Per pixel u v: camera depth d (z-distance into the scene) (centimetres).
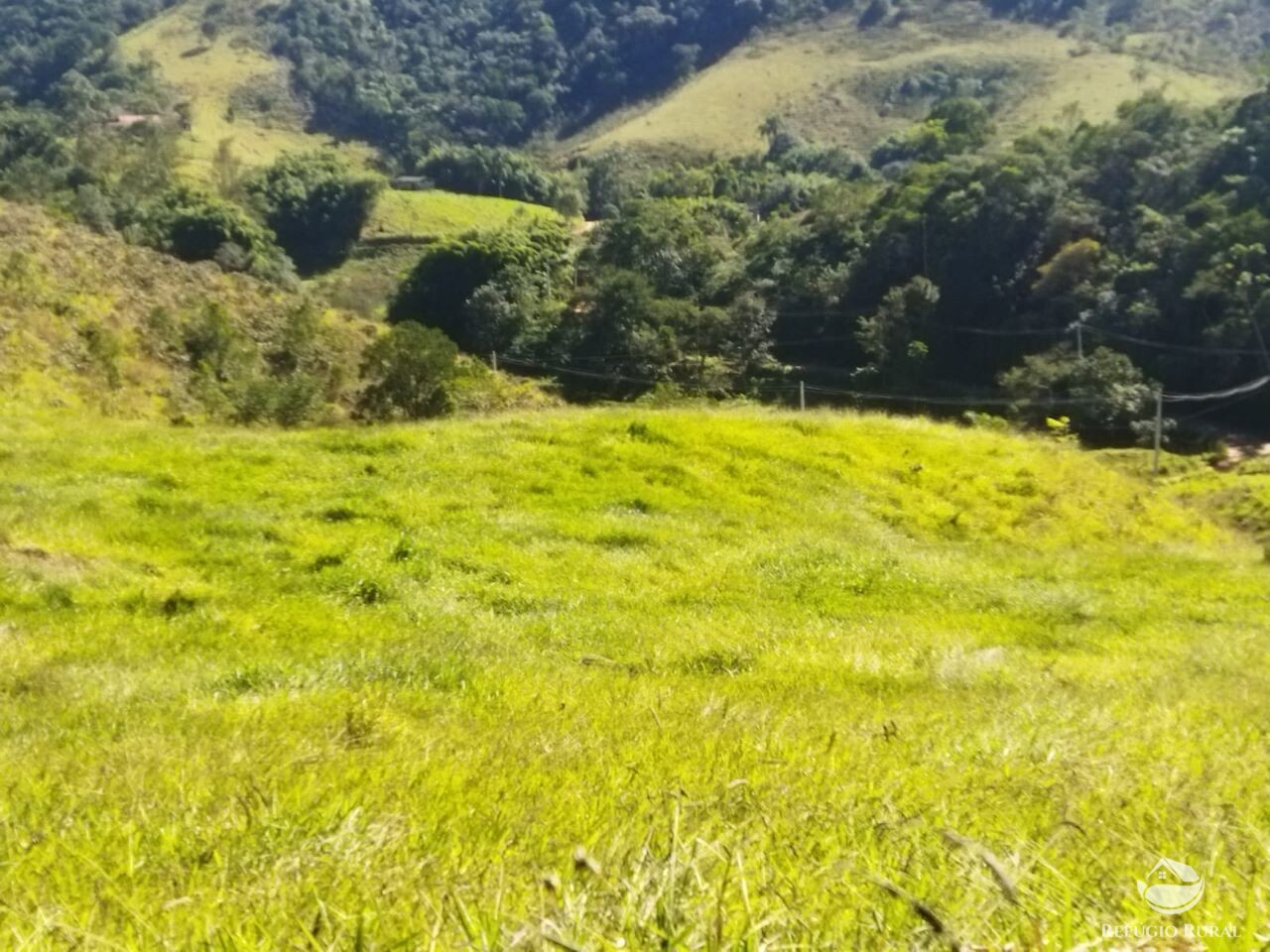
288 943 225
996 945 212
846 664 887
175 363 2678
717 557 1322
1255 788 394
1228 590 1429
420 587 1088
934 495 1822
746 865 258
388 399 2808
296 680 709
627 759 444
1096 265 5644
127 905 239
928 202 6306
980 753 475
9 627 847
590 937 206
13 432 1597
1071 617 1198
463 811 348
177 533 1166
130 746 491
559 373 5828
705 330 6034
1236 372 5044
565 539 1330
